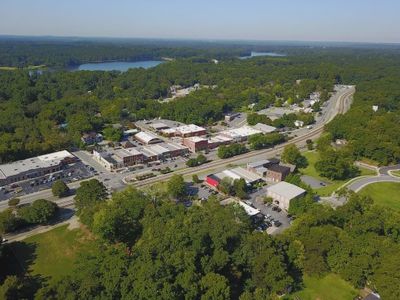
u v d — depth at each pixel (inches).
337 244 3523.6
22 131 7504.9
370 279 3260.3
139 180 5777.6
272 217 4630.9
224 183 5206.7
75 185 5590.6
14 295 3011.8
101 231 3873.0
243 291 3240.7
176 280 2901.1
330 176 5757.9
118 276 2849.4
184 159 6811.0
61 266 3703.3
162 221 3905.0
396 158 6545.3
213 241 3440.0
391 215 3951.8
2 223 4087.1
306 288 3353.8
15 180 5649.6
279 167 5915.4
